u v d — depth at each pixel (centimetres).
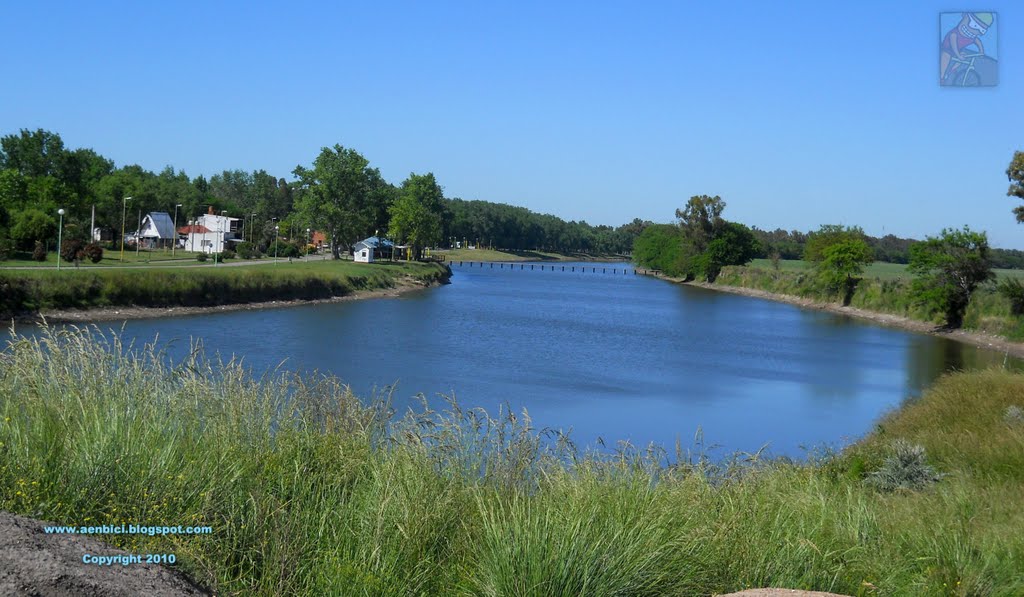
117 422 638
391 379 3262
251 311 6156
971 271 6719
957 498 1049
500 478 782
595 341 5350
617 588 552
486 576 568
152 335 4131
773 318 7781
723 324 7050
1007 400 2234
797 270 12025
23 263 6462
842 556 698
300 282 7362
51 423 645
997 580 703
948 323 6825
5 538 452
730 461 958
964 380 2605
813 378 4106
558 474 769
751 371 4297
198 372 819
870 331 6769
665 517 645
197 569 522
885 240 19012
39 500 544
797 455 2312
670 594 577
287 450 734
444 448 796
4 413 640
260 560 583
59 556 446
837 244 8981
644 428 2669
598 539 573
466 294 9531
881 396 3603
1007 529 870
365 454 773
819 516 805
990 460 1445
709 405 3216
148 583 458
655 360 4553
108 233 12081
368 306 7200
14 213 7694
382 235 14562
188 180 17838
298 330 4962
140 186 12156
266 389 835
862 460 1461
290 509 642
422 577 590
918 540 793
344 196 12300
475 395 3067
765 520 723
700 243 14275
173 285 5850
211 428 724
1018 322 6034
